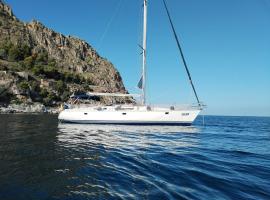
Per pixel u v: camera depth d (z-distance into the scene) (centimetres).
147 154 1312
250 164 1144
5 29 16238
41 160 1091
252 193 741
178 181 838
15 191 721
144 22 3106
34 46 16800
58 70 12400
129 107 3000
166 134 2302
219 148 1639
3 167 965
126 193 714
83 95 3241
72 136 1966
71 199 667
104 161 1111
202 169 1013
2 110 7119
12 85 8319
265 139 2341
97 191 727
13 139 1700
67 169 959
